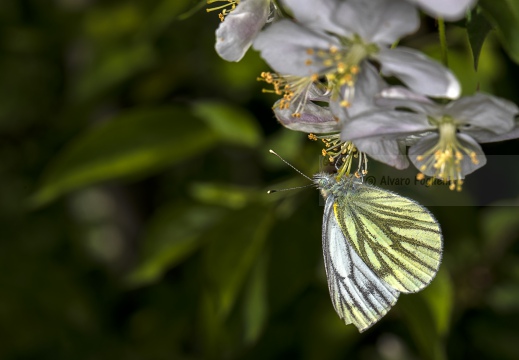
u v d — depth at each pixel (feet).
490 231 1.50
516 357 1.45
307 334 1.42
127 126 1.38
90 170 1.39
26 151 1.64
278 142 1.37
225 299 1.34
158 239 1.38
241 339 1.36
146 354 1.55
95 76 1.51
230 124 1.39
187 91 1.54
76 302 1.59
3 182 1.64
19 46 1.62
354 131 1.18
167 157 1.40
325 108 1.21
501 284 1.48
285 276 1.36
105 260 1.65
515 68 1.37
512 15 1.16
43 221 1.64
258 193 1.37
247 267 1.34
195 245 1.38
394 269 1.28
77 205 1.67
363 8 1.15
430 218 1.26
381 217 1.28
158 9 1.41
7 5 1.62
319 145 1.37
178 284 1.55
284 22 1.17
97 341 1.58
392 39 1.16
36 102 1.63
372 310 1.29
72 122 1.59
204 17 1.51
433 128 1.18
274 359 1.43
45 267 1.61
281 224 1.36
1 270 1.61
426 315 1.30
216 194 1.38
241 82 1.44
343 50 1.17
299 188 1.35
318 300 1.43
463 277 1.48
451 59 1.37
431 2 1.10
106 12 1.53
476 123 1.17
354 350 1.48
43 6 1.61
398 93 1.16
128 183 1.63
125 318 1.59
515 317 1.46
